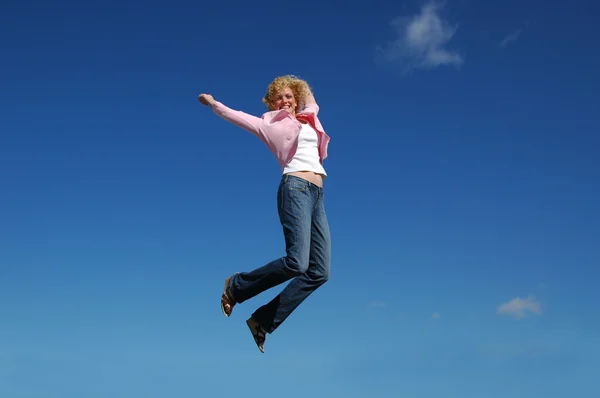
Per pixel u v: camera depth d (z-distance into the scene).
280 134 3.98
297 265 3.88
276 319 4.11
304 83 4.50
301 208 3.94
